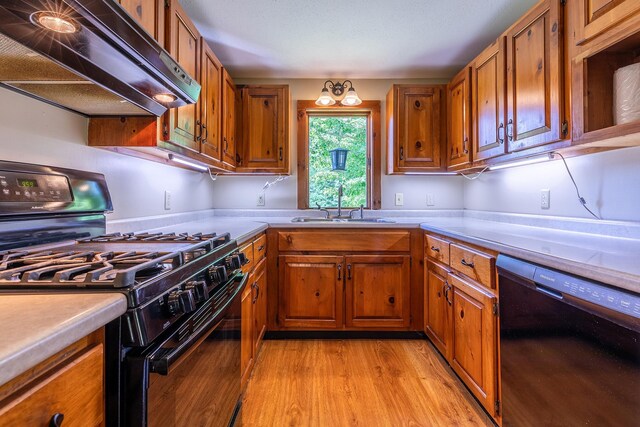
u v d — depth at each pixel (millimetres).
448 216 2875
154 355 633
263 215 2842
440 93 2543
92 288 625
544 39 1431
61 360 493
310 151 2908
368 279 2309
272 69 2641
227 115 2268
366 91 2852
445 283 1891
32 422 434
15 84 1000
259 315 2072
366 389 1740
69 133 1256
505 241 1351
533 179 1966
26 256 863
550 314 1035
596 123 1199
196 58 1682
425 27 2043
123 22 790
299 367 1970
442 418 1513
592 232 1545
